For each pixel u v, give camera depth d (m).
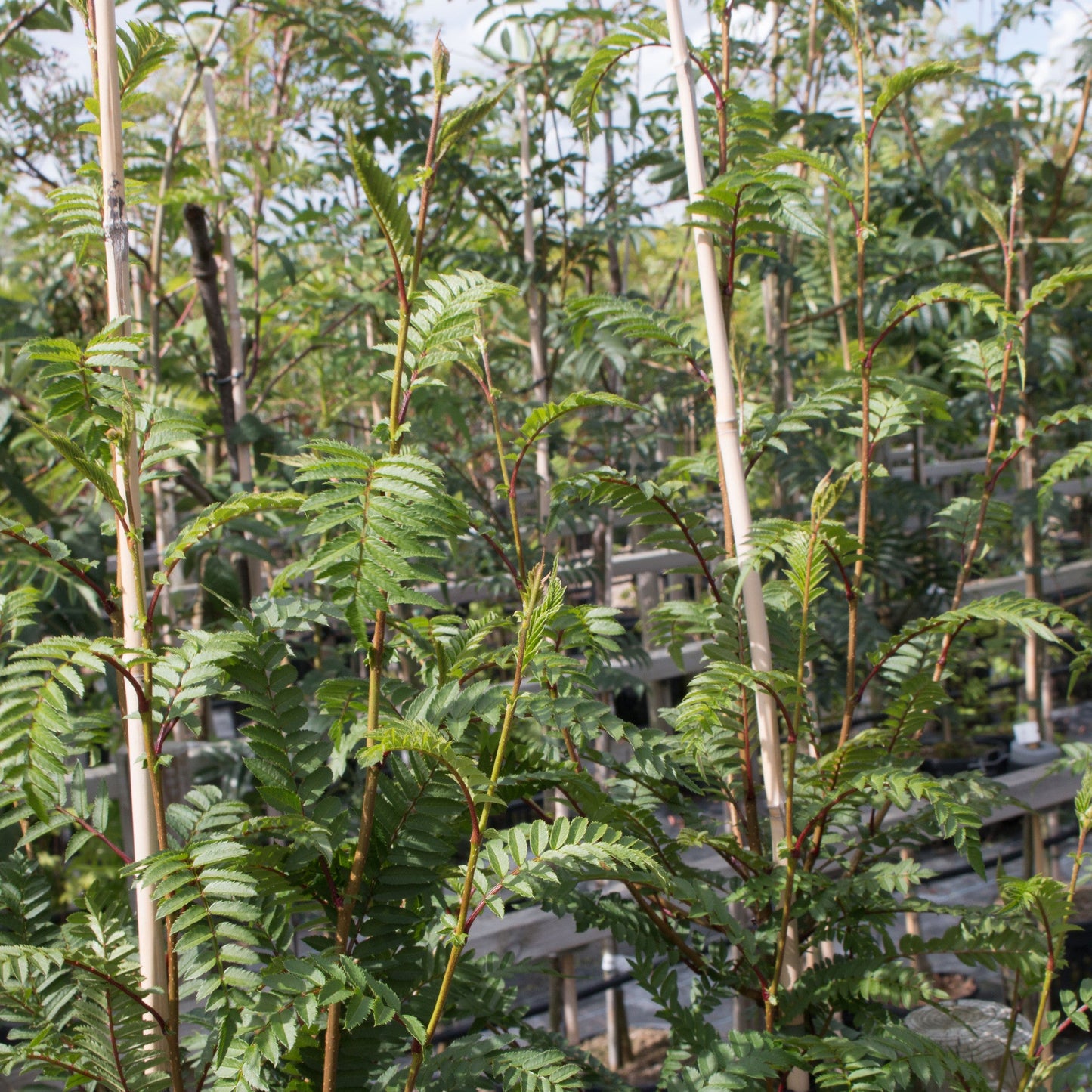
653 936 1.45
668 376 3.09
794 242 2.90
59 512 2.45
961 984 3.23
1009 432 3.08
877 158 3.36
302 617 1.16
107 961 1.00
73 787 1.09
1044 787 2.62
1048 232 2.86
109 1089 1.08
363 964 1.13
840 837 1.62
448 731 1.17
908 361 3.36
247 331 2.80
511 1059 1.10
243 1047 0.95
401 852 1.16
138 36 1.21
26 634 2.04
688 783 1.33
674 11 1.42
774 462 2.94
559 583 1.00
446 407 2.58
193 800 1.11
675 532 1.51
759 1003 1.44
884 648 1.41
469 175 2.70
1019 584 3.48
